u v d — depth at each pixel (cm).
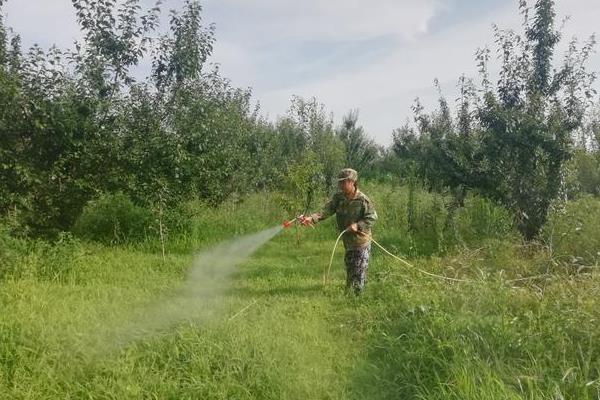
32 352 461
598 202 1098
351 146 2891
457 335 490
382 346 525
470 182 1132
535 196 1072
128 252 992
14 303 605
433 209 1203
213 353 476
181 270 883
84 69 1023
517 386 417
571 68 1088
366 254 775
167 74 1145
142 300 660
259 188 1683
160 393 421
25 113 951
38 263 773
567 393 403
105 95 1050
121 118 1053
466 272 831
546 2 1083
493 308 600
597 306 556
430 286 725
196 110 1137
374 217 772
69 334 489
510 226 1064
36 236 980
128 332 512
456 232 1051
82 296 662
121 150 1062
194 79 1157
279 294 763
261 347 497
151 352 471
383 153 3147
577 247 899
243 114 1566
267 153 1670
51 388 415
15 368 439
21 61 970
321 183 1473
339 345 558
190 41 1123
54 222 1045
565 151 1055
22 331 487
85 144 1009
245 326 561
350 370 490
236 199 1478
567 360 457
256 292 775
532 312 563
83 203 1058
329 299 743
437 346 473
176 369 457
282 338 542
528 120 1064
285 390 438
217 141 1206
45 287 686
